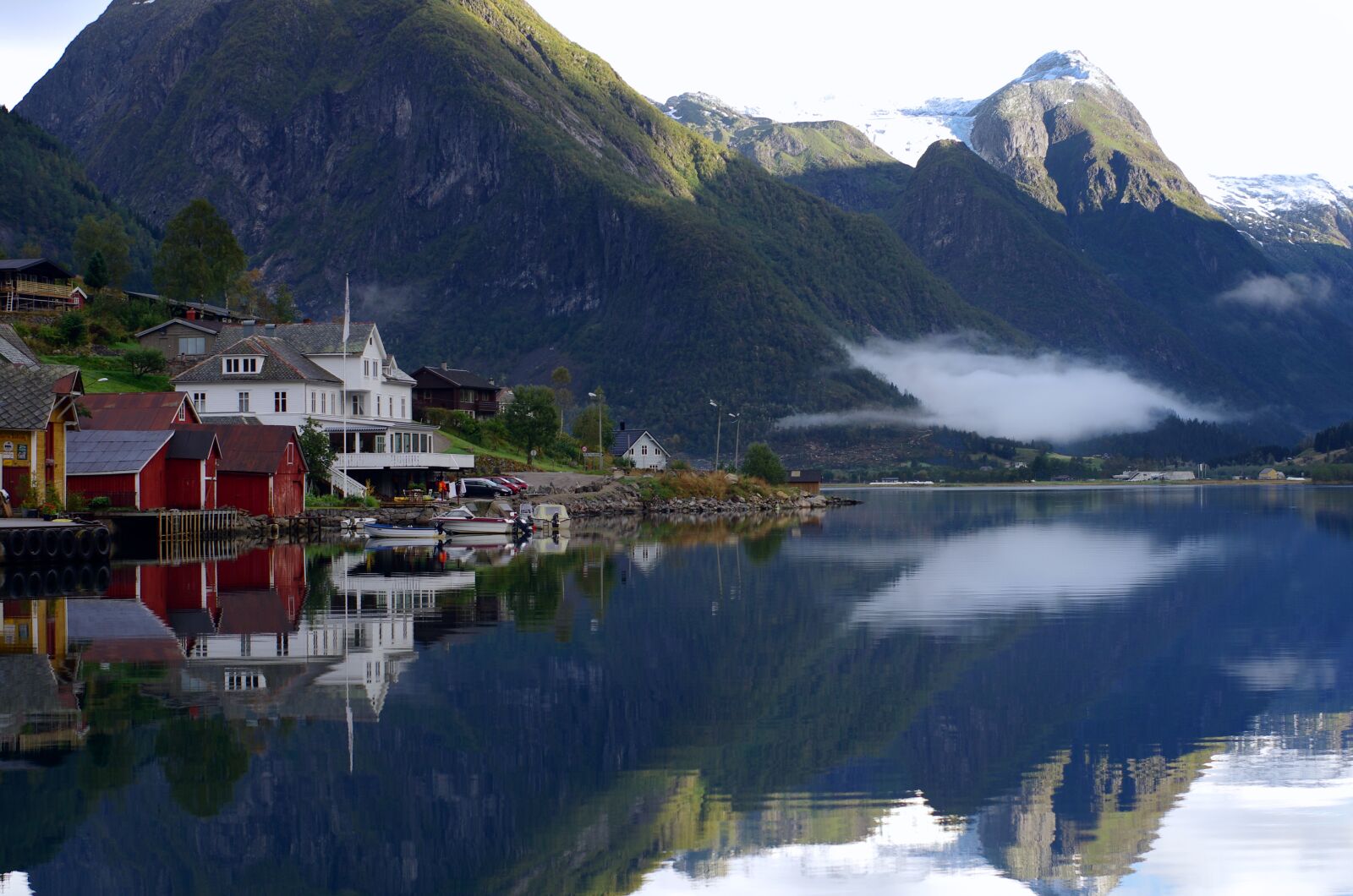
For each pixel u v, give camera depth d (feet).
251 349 407.85
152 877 86.74
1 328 321.52
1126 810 101.60
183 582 215.92
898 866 89.97
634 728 122.52
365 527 313.94
